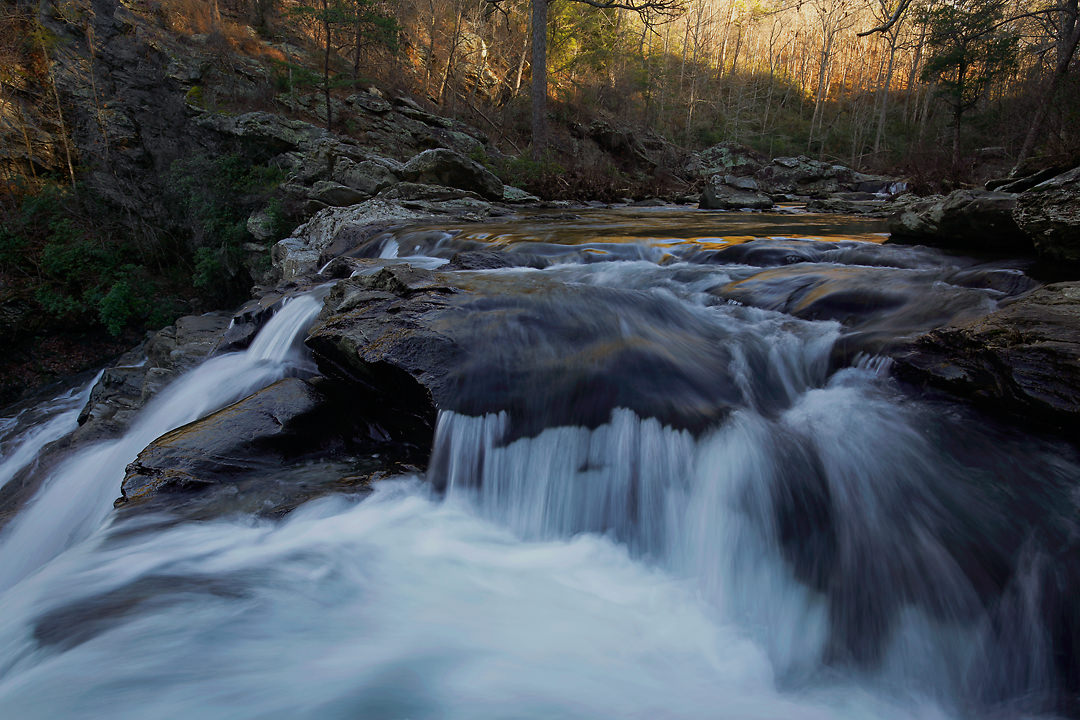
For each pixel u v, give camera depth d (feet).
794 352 13.89
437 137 77.97
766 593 9.63
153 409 20.45
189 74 65.57
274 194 52.95
